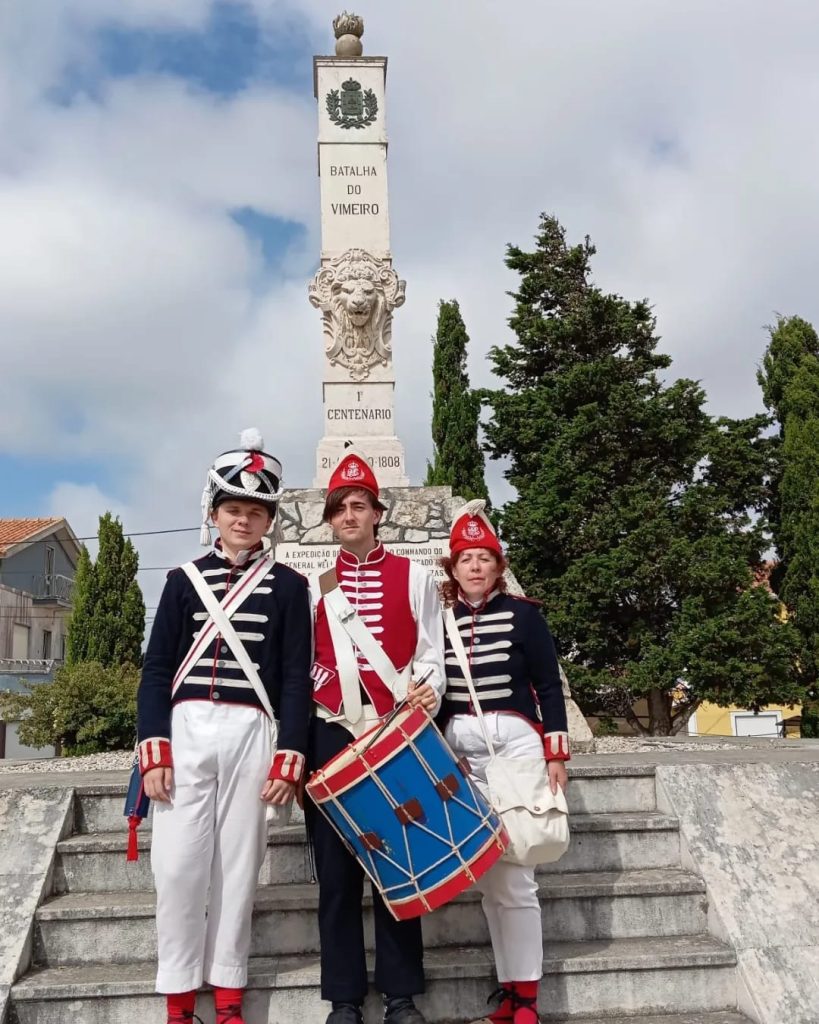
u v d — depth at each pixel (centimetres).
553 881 402
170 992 308
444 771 318
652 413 1684
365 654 337
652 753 635
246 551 352
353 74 923
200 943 317
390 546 799
